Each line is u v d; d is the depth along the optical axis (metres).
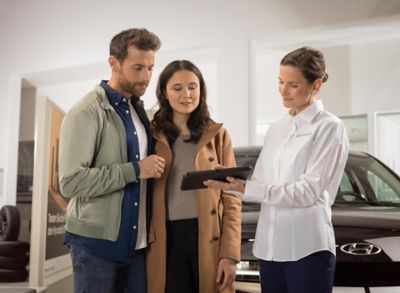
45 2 5.83
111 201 1.58
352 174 2.81
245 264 1.98
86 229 1.56
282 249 1.38
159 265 1.66
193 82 1.74
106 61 5.41
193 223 1.71
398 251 1.87
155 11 5.08
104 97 1.65
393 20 4.08
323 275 1.34
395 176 2.88
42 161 2.75
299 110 1.46
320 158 1.35
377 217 2.15
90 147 1.56
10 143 6.02
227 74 4.61
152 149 1.77
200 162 1.72
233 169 1.41
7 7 6.04
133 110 1.75
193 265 1.70
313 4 4.28
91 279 1.56
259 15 4.51
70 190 1.53
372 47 5.10
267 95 5.50
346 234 1.97
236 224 1.76
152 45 1.63
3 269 4.07
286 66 1.41
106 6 5.43
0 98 6.06
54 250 2.99
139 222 1.67
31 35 5.89
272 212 1.42
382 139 5.05
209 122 1.80
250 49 4.59
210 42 4.74
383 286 1.81
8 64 6.02
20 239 6.37
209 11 4.76
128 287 1.65
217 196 1.76
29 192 6.61
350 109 5.23
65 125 1.57
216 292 1.70
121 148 1.63
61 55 5.69
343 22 4.16
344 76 5.26
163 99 1.79
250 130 4.52
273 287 1.42
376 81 5.08
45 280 2.81
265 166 1.50
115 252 1.56
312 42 4.79
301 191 1.33
